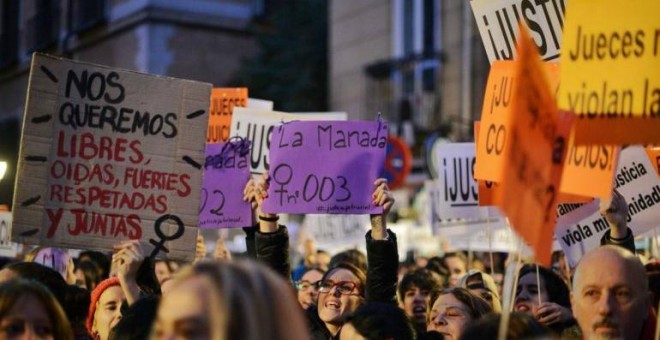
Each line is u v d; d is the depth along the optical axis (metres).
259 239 5.48
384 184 5.49
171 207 5.18
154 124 5.19
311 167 5.70
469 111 22.48
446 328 4.82
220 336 2.18
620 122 4.09
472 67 22.50
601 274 3.64
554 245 7.34
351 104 26.06
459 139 22.28
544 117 3.36
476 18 5.66
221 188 6.32
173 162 5.21
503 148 4.75
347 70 26.33
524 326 3.16
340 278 5.65
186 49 27.66
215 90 7.68
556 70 4.80
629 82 4.09
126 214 5.10
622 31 4.11
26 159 4.94
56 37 26.55
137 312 3.76
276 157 5.77
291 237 14.23
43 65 4.99
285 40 28.70
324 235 10.88
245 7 28.94
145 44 26.89
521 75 3.19
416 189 23.12
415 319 6.41
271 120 7.31
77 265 7.98
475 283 5.94
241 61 28.47
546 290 5.85
